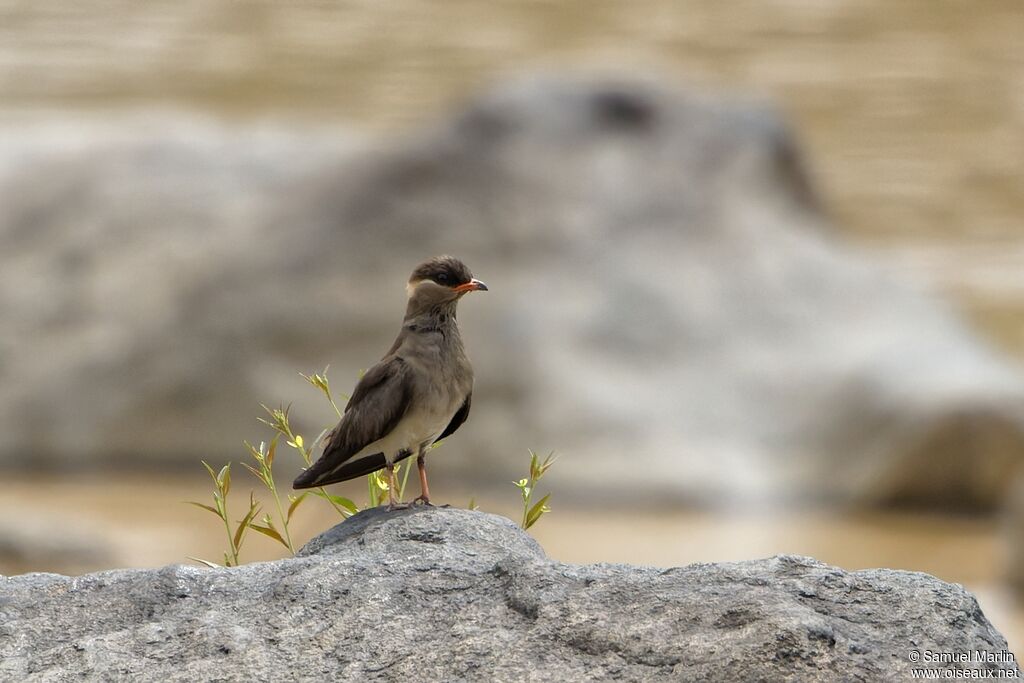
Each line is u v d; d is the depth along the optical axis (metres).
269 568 6.15
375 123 28.55
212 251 19.31
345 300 18.52
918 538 16.34
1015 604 14.16
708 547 15.85
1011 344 20.83
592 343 18.20
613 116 20.08
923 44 33.84
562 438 17.59
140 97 29.59
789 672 5.35
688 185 19.59
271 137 21.61
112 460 18.44
